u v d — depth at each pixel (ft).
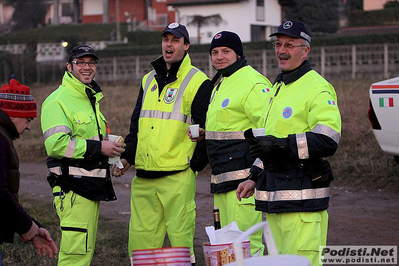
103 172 18.07
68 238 17.62
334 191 32.91
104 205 32.78
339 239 23.45
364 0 140.77
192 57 108.47
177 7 149.59
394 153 28.99
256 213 18.16
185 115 19.38
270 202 14.78
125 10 197.88
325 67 96.68
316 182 14.55
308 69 15.06
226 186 18.26
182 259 12.33
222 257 13.75
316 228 14.60
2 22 202.18
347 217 27.07
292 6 148.97
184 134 19.39
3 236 13.25
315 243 14.49
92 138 18.45
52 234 25.39
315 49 97.96
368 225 25.45
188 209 19.45
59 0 219.82
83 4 207.41
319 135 14.05
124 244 24.00
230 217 18.35
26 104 14.38
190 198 19.56
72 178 17.70
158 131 19.27
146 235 19.75
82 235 17.70
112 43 154.40
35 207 31.17
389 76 88.99
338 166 36.01
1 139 13.15
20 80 120.16
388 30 129.18
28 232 13.28
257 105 17.79
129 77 114.01
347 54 94.58
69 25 186.29
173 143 19.15
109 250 23.22
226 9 144.46
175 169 19.08
